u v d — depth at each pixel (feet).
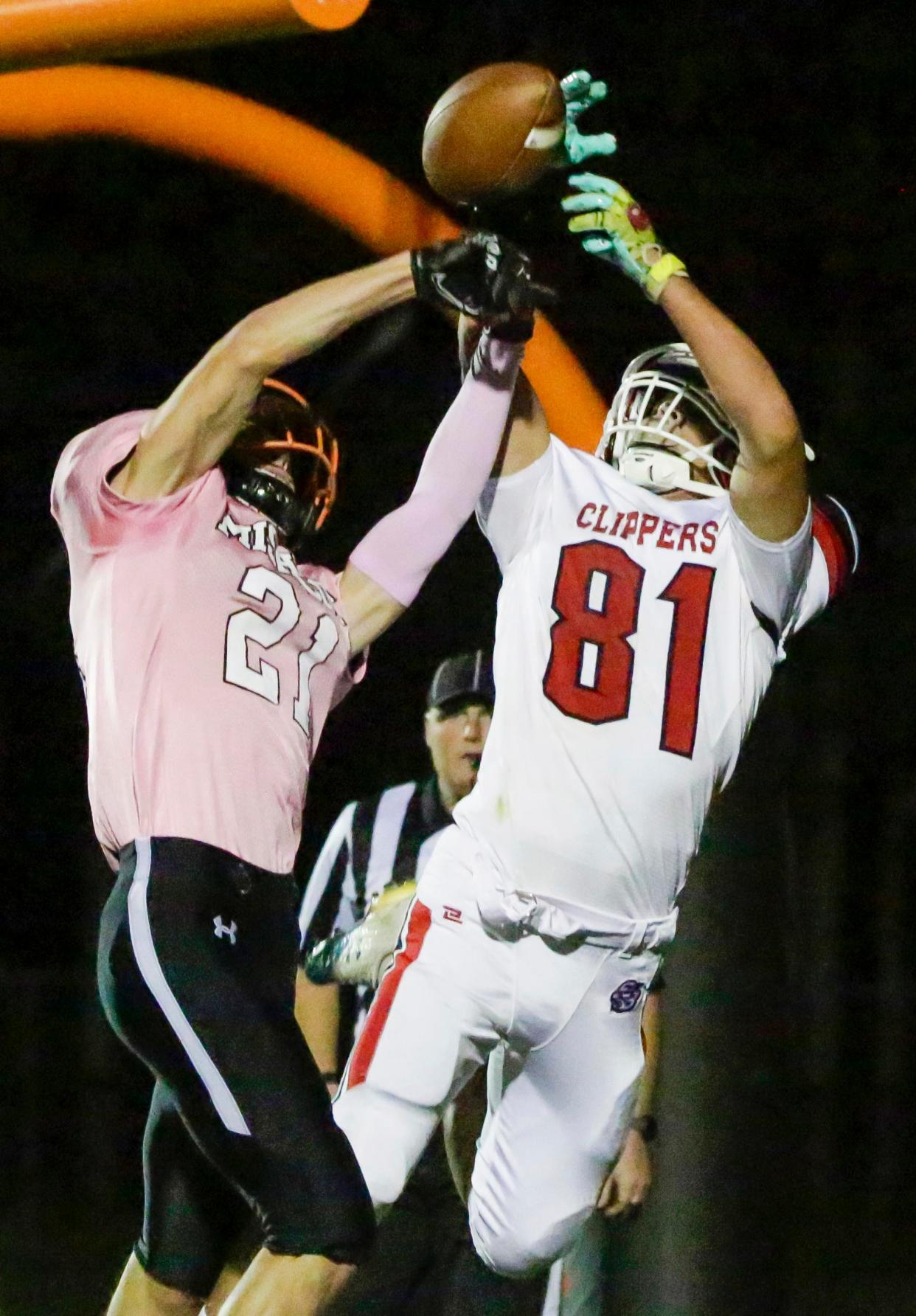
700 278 94.02
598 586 38.17
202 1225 38.63
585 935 37.78
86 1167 94.22
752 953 50.44
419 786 48.60
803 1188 92.48
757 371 35.78
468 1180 45.27
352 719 97.66
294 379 93.45
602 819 37.45
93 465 36.27
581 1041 38.58
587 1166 39.52
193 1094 34.37
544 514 38.93
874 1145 98.32
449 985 38.17
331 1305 35.32
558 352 44.45
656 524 38.50
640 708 37.70
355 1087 38.34
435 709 47.44
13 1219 85.61
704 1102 49.67
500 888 37.70
